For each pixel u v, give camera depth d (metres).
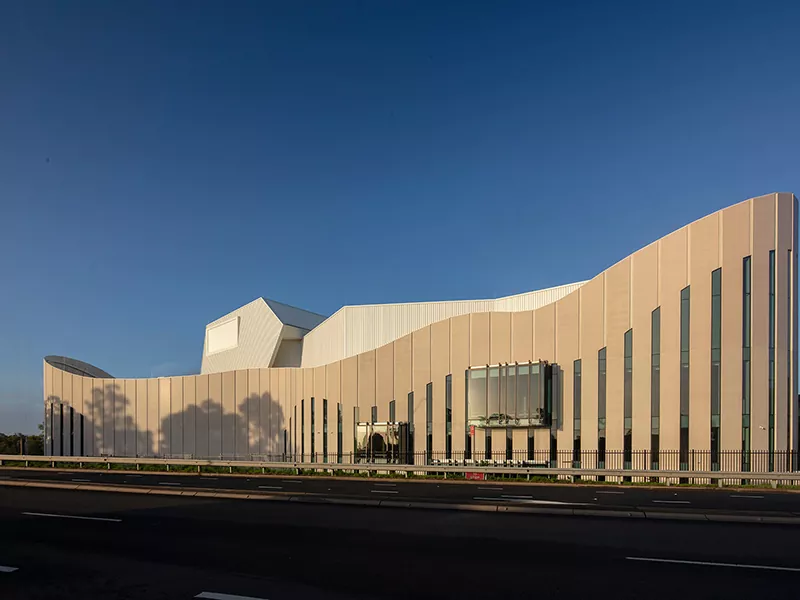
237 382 52.41
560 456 32.88
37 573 9.81
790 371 28.33
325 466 30.59
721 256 29.14
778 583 8.97
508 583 8.98
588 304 33.19
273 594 8.45
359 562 10.33
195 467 36.41
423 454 38.00
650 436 30.11
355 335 49.75
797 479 23.84
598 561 10.33
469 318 37.47
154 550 11.47
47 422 62.81
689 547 11.41
